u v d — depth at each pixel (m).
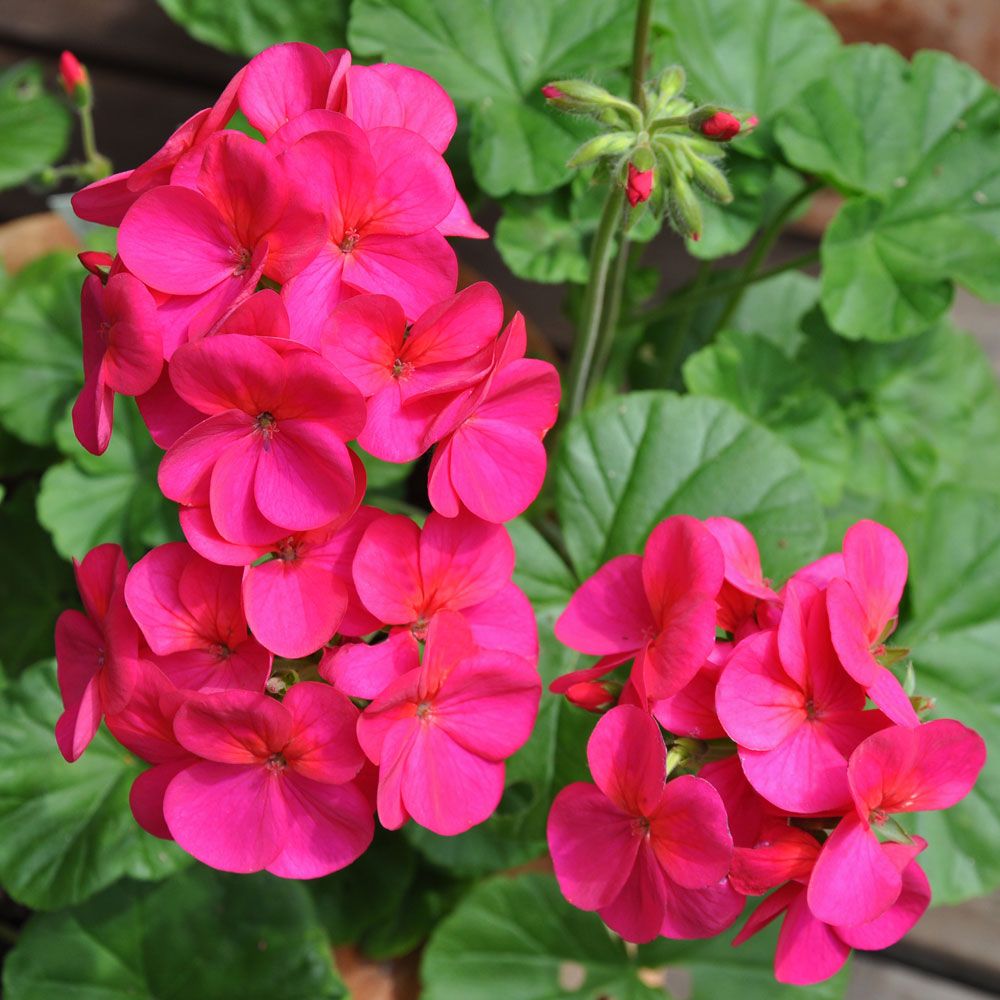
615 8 0.75
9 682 0.73
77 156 0.99
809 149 0.75
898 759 0.55
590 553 0.68
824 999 0.71
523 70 0.75
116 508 0.75
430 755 0.56
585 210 0.75
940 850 0.69
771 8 0.80
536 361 0.56
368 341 0.55
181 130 0.55
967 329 0.95
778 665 0.55
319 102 0.56
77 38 0.98
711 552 0.56
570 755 0.66
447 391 0.55
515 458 0.57
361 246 0.56
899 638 0.72
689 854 0.55
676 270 0.95
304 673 0.56
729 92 0.78
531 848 0.73
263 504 0.55
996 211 0.76
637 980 0.72
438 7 0.74
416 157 0.55
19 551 0.81
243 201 0.54
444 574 0.57
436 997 0.71
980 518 0.72
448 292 0.56
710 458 0.68
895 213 0.76
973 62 0.91
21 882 0.69
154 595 0.55
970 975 0.77
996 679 0.71
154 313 0.54
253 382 0.54
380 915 0.74
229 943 0.71
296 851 0.56
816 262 0.97
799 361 0.82
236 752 0.55
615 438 0.68
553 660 0.67
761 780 0.55
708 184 0.63
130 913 0.71
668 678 0.55
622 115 0.64
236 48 0.80
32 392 0.78
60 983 0.70
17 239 0.85
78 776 0.70
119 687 0.55
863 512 0.82
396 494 0.82
